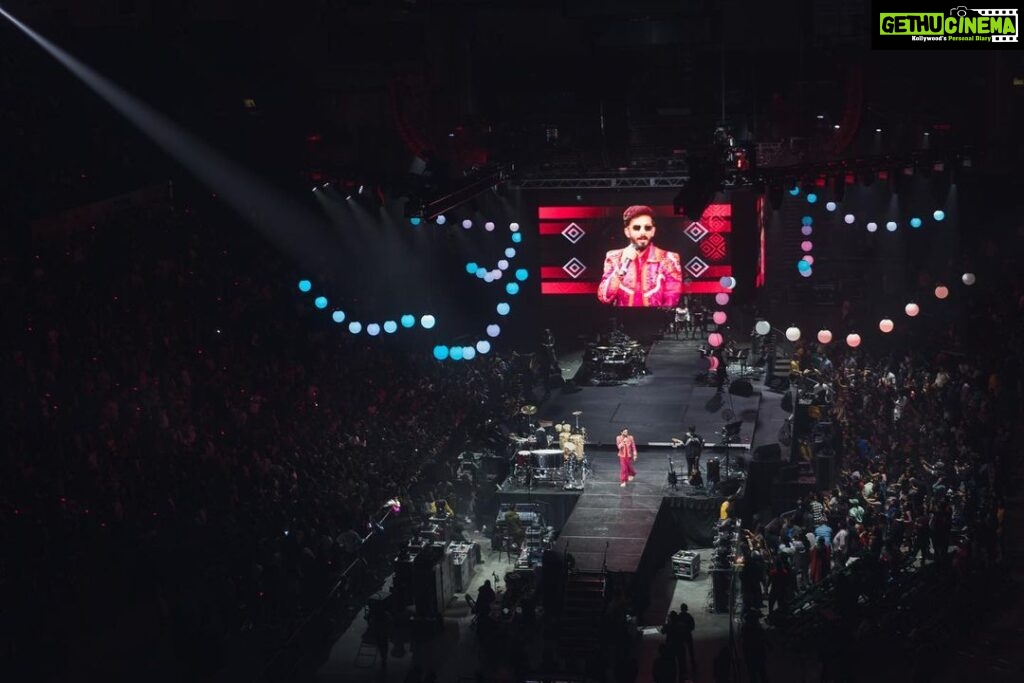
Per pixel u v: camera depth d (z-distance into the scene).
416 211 38.28
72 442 33.38
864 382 48.69
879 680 30.52
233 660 30.67
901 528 36.22
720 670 29.52
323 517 35.12
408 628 34.69
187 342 41.69
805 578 36.38
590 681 30.34
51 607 29.86
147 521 32.47
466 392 48.81
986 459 39.72
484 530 42.22
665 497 41.69
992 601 33.81
